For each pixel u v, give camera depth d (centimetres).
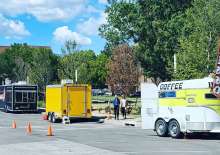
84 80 7088
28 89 5378
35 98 5397
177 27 4684
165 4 4991
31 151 1812
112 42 5825
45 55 7419
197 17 3369
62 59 7331
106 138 2378
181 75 3303
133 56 5809
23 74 8681
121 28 5503
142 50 5162
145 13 5084
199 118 2281
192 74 3259
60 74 7256
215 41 3219
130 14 5244
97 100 7144
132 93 6631
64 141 2227
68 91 3772
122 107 3903
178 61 3391
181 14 4784
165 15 4994
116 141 2212
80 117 3800
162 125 2450
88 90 3841
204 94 2270
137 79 6050
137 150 1825
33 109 5391
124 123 3525
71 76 7038
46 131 2894
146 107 2517
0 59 10738
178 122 2347
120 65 6031
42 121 3997
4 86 5753
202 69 3253
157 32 4884
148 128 2516
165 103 2434
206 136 2464
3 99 5747
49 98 3984
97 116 4175
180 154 1684
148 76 5253
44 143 2131
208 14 3238
